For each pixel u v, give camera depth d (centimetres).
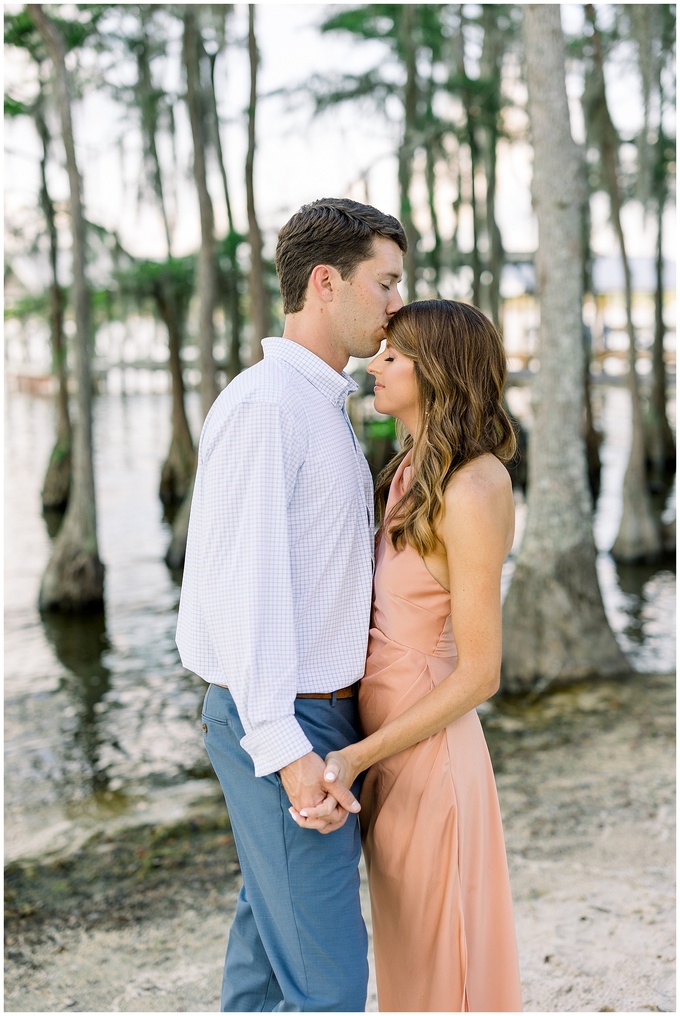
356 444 191
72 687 732
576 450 629
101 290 1739
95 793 490
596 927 285
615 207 1183
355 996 176
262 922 180
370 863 201
